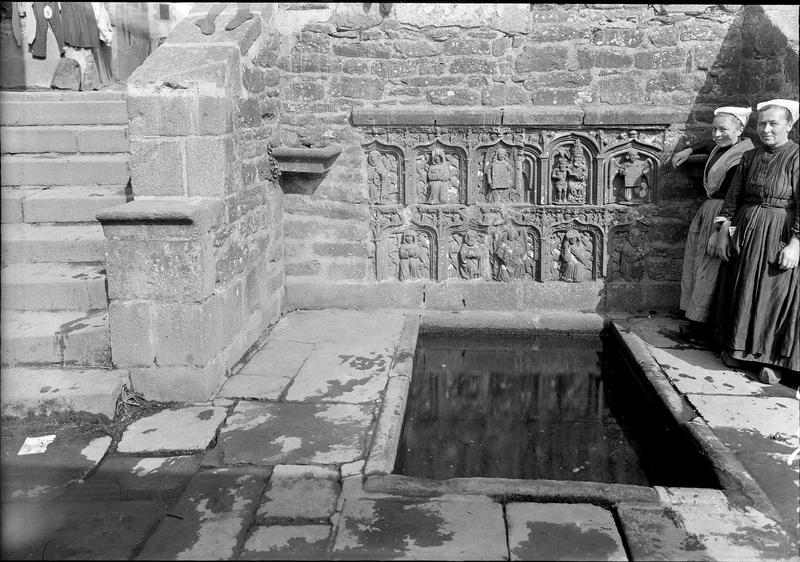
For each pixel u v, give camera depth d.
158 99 4.64
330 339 5.82
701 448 3.99
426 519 3.33
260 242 5.82
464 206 6.53
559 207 6.46
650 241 6.45
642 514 3.38
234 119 5.07
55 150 6.37
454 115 6.30
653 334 5.93
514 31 6.22
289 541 3.16
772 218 4.75
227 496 3.51
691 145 6.23
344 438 4.09
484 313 6.51
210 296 4.63
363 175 6.52
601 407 5.11
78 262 5.53
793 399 4.62
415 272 6.67
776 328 4.77
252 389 4.77
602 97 6.26
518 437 4.63
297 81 6.41
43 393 4.25
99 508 3.42
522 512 3.40
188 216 4.31
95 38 7.27
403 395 4.71
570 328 6.36
